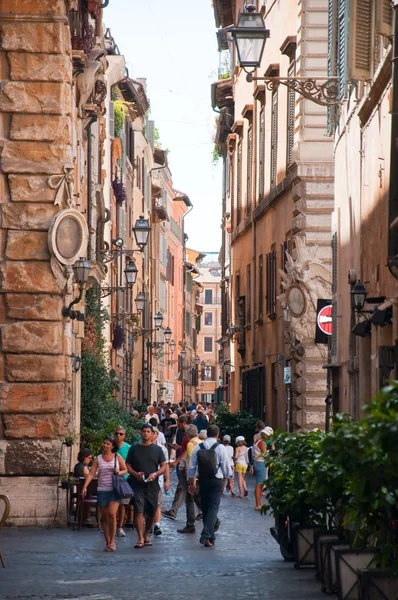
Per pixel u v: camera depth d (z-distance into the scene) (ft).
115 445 106.93
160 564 80.07
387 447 40.14
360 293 100.83
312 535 74.84
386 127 98.43
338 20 111.55
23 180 106.73
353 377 121.60
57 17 106.93
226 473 96.32
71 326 113.19
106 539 89.45
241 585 67.46
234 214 240.32
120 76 226.58
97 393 141.69
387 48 94.73
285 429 173.27
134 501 93.30
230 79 251.19
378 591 52.37
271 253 188.34
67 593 64.39
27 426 106.01
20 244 106.63
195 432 119.14
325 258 158.81
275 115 184.85
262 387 197.47
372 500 46.26
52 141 107.34
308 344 158.61
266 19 192.24
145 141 316.19
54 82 107.24
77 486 106.52
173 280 467.93
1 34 107.04
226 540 99.25
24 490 104.99
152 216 358.64
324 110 160.66
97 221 171.53
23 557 83.66
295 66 164.45
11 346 106.22
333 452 45.70
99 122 172.55
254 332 207.31
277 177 180.14
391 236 81.87
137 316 261.44
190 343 564.30
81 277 106.83
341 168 134.31
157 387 380.78
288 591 64.49
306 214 159.94
